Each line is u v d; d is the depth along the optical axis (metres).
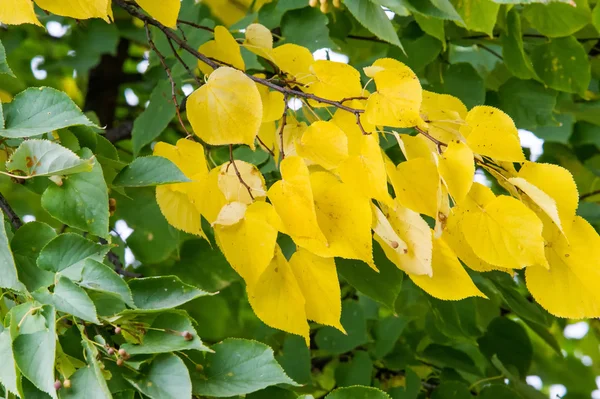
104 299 1.20
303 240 1.19
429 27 1.53
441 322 1.68
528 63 1.61
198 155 1.28
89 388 1.17
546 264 1.17
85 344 1.18
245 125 1.23
